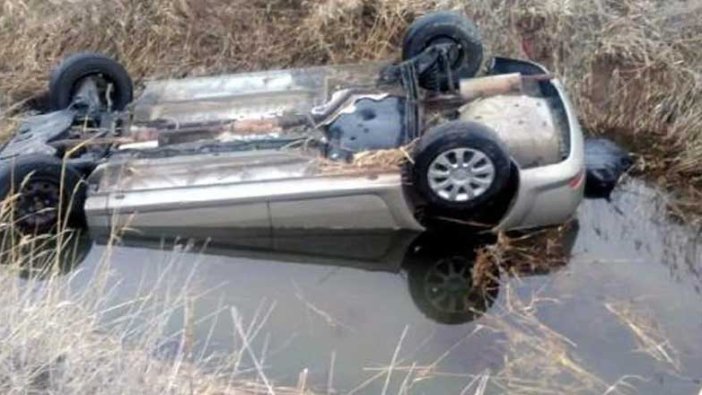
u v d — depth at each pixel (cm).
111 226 661
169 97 748
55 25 873
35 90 846
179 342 542
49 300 500
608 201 738
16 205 662
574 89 814
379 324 613
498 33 827
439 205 659
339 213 664
